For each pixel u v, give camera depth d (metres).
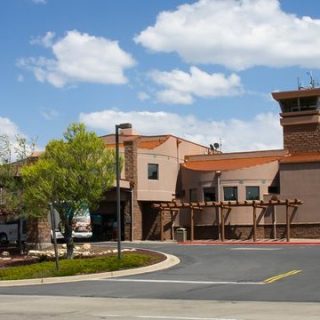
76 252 35.03
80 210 31.77
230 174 51.78
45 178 31.02
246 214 50.19
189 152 59.75
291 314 13.30
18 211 35.59
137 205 51.78
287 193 50.28
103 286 20.88
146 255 30.16
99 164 31.61
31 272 25.41
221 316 13.18
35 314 14.03
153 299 16.95
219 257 30.73
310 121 54.38
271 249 35.19
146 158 52.75
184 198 55.25
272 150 55.50
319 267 24.94
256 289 18.77
